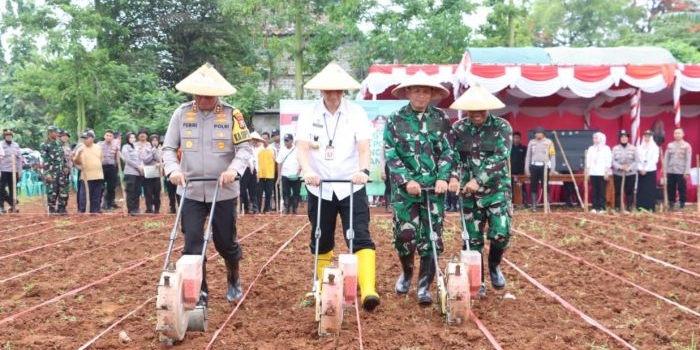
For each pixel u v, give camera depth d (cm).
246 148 552
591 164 1510
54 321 548
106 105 2495
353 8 2427
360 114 578
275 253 884
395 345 473
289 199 1547
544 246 938
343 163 574
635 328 517
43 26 2395
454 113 1928
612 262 811
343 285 498
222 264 802
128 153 1475
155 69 2858
